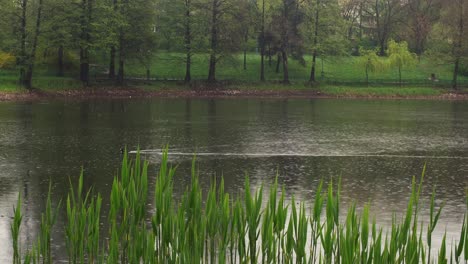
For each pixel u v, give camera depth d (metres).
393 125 51.16
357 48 119.94
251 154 35.31
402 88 92.50
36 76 83.88
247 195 12.48
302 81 94.88
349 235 11.76
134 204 12.52
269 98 83.88
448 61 95.56
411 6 113.88
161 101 75.06
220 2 90.00
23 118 52.00
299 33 94.62
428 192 25.92
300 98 85.38
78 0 85.56
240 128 47.47
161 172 12.45
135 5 84.38
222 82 91.06
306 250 17.45
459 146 39.34
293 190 25.94
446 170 31.14
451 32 95.56
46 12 76.75
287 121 53.22
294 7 94.38
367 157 34.88
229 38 90.25
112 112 59.09
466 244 12.32
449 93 91.88
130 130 45.25
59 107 63.00
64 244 18.22
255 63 106.62
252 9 94.25
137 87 84.75
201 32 91.19
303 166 31.80
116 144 38.22
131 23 84.25
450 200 24.38
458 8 95.38
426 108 70.00
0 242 18.50
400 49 96.75
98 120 51.72
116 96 80.00
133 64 88.44
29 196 24.20
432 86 95.25
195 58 104.94
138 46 85.62
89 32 80.81
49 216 13.43
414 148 38.34
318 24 95.00
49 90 77.25
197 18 90.38
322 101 80.00
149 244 12.30
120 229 12.63
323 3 95.19
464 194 25.55
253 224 12.48
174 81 89.69
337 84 95.44
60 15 77.62
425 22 111.06
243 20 90.50
